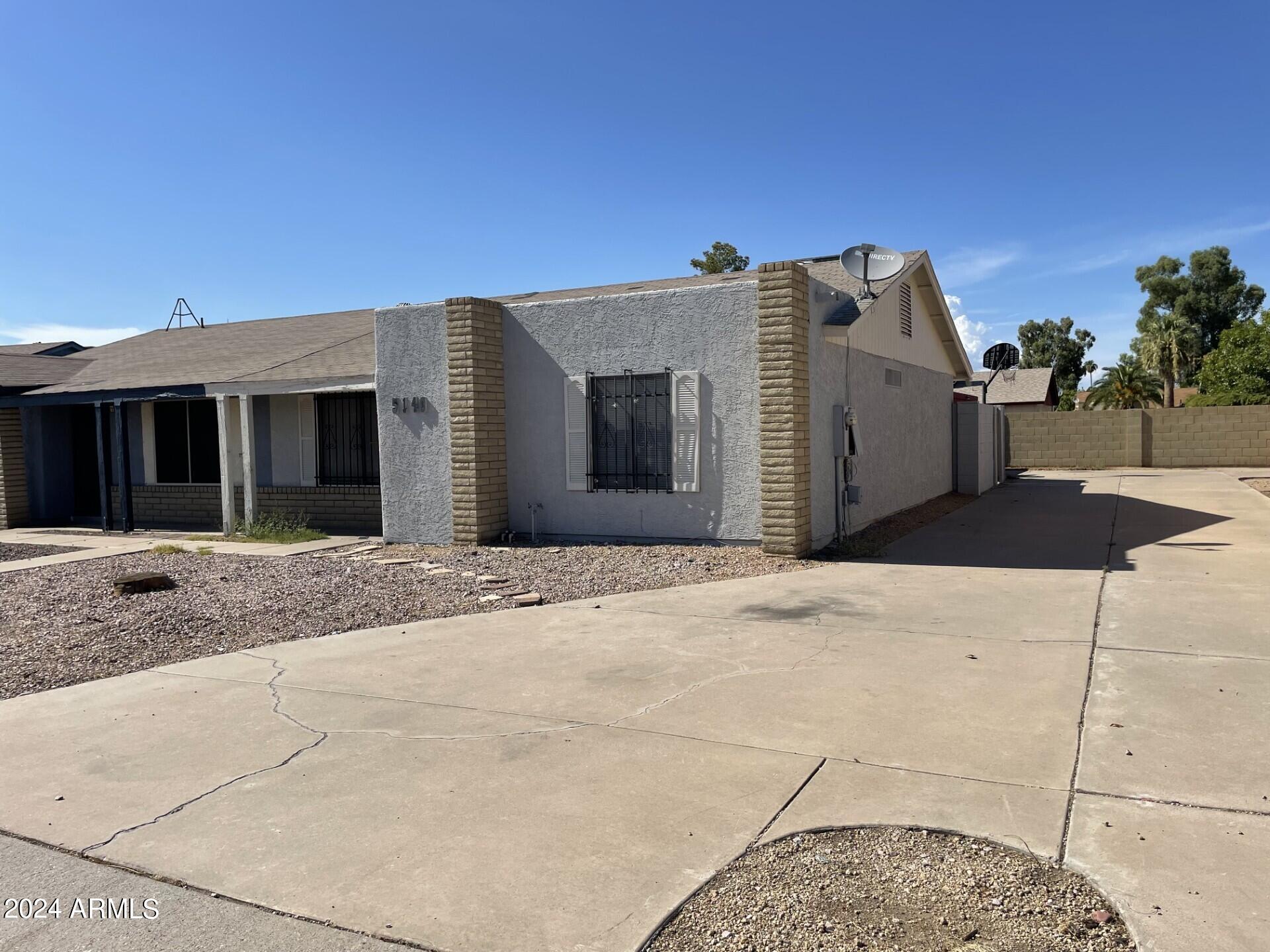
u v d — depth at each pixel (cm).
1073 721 482
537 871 347
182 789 437
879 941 296
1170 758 428
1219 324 5812
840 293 1203
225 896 339
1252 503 1519
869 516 1330
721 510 1105
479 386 1192
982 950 290
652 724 503
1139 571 917
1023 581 879
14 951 309
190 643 731
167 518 1656
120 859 369
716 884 333
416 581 962
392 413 1262
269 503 1552
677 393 1116
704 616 764
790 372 1016
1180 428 2734
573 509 1196
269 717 539
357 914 323
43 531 1571
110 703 575
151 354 1861
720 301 1087
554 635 717
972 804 387
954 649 636
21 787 445
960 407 1898
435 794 420
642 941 300
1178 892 314
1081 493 1884
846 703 525
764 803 397
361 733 507
